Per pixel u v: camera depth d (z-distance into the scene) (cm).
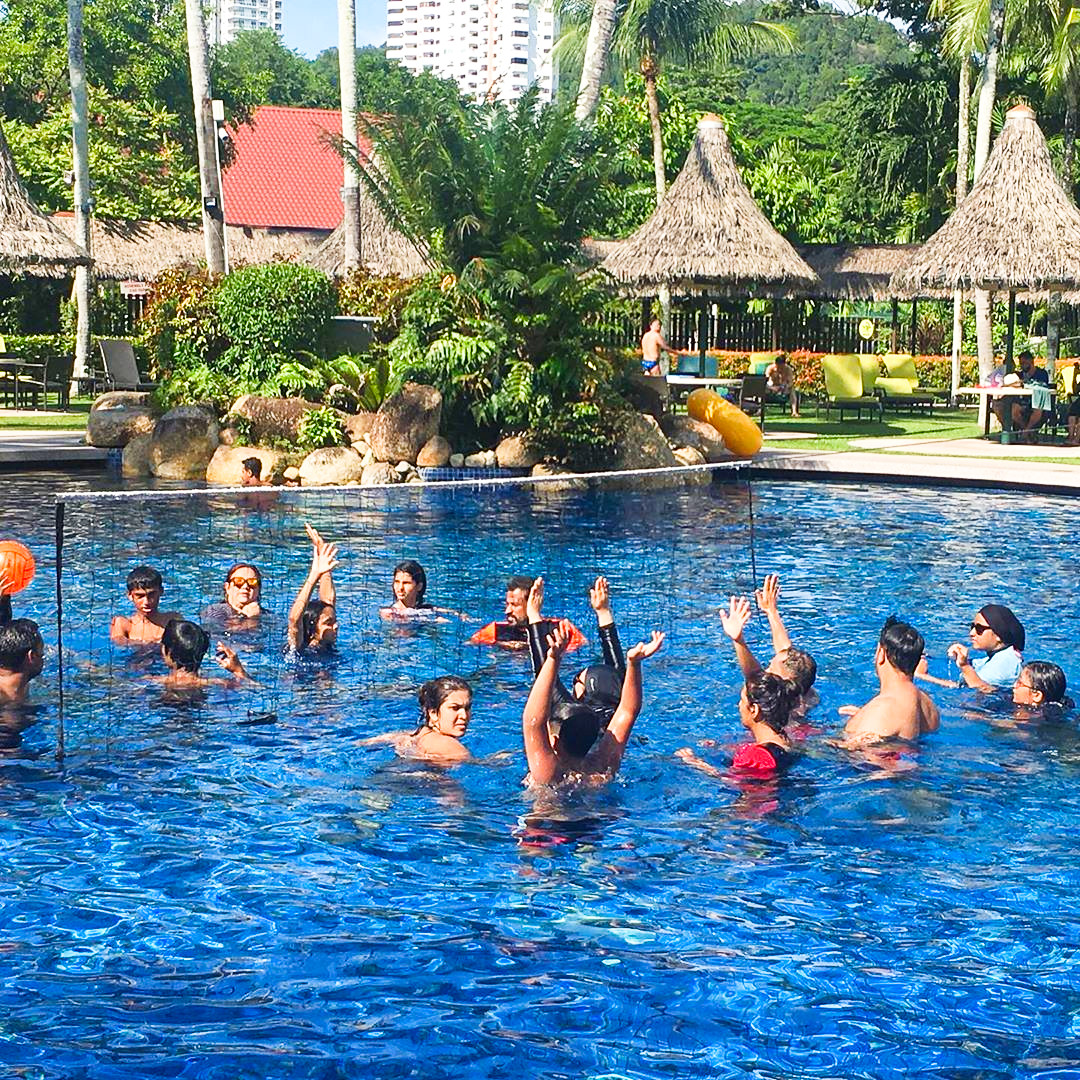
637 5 4016
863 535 1620
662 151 4472
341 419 2252
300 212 6194
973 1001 541
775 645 936
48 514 1659
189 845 688
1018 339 4872
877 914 617
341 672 996
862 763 812
